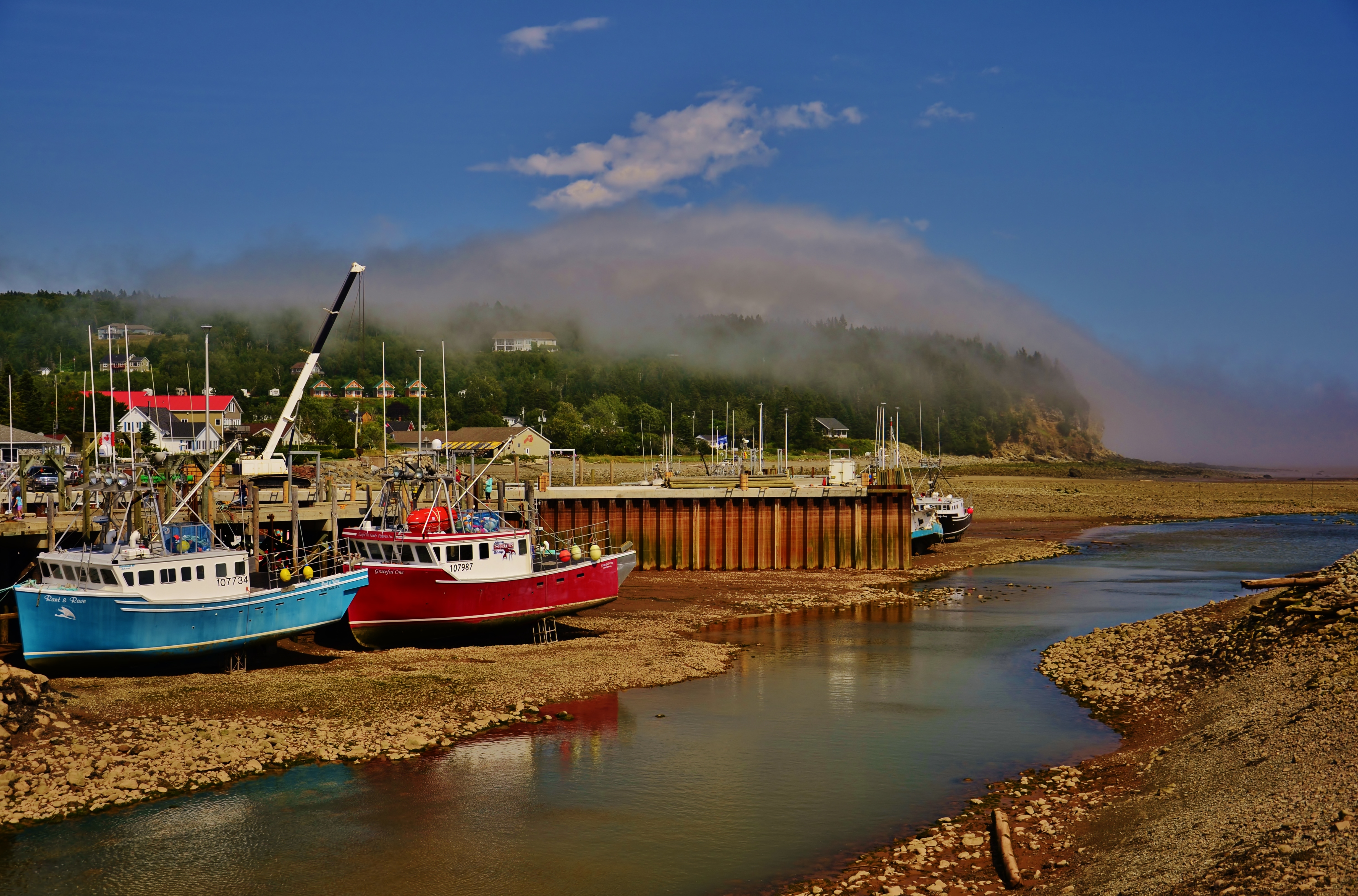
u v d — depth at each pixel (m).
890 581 73.38
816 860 24.05
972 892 21.72
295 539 49.19
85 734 31.23
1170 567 85.00
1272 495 186.50
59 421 137.25
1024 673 44.12
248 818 26.38
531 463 164.50
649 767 30.88
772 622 57.44
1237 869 19.56
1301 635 38.72
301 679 38.97
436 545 45.53
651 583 70.00
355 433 169.88
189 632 39.22
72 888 22.50
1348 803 21.50
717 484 83.31
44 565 39.88
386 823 26.23
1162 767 28.64
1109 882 20.92
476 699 37.53
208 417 66.31
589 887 22.72
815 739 33.91
